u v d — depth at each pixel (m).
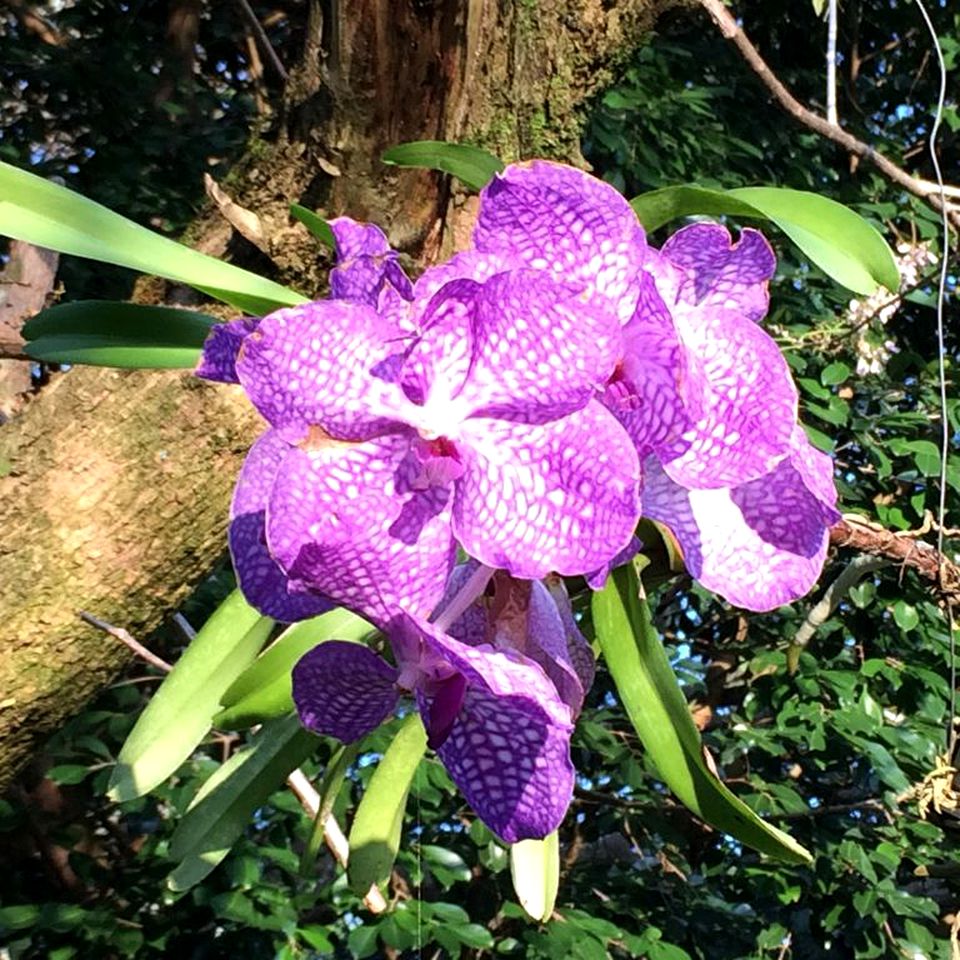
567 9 0.60
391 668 0.42
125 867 1.37
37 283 0.98
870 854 1.48
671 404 0.42
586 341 0.40
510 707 0.43
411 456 0.41
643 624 0.51
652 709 0.51
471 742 0.44
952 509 1.58
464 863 1.38
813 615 0.87
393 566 0.41
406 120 0.58
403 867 1.41
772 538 0.46
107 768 1.34
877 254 0.52
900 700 1.59
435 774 1.32
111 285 1.56
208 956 1.37
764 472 0.43
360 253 0.44
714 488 0.43
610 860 1.67
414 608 0.41
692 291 0.47
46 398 0.65
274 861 1.38
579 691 0.44
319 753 1.44
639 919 1.49
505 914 1.36
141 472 0.63
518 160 0.61
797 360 1.56
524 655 0.43
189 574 0.65
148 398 0.63
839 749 1.54
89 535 0.63
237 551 0.45
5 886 1.46
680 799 0.51
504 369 0.41
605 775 1.66
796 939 1.63
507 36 0.60
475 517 0.41
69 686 0.66
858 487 1.62
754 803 1.48
